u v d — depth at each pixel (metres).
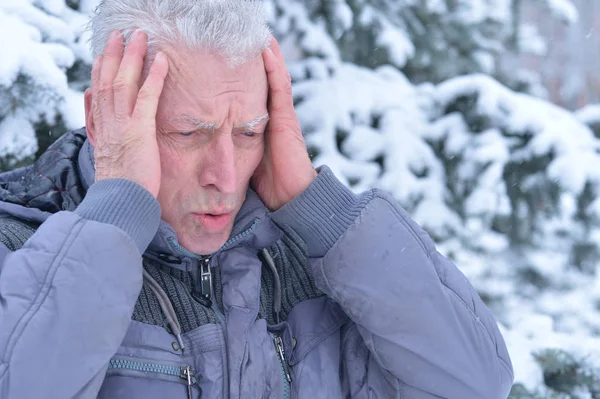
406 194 3.18
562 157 3.20
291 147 1.41
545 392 2.37
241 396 1.27
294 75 3.41
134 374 1.23
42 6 2.12
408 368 1.37
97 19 1.35
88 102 1.36
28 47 1.92
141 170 1.25
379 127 3.32
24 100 1.91
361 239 1.37
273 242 1.43
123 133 1.26
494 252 3.36
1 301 1.15
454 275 1.45
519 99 3.32
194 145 1.28
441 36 3.69
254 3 1.33
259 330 1.34
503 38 3.83
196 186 1.29
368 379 1.42
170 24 1.26
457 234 3.30
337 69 3.45
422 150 3.27
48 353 1.12
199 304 1.33
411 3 3.65
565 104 8.85
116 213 1.22
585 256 3.46
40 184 1.38
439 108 3.40
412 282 1.37
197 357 1.28
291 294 1.44
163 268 1.35
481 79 3.35
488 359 1.40
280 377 1.34
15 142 1.88
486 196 3.23
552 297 3.48
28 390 1.10
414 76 3.70
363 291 1.36
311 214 1.39
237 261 1.37
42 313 1.13
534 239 3.40
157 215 1.25
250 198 1.38
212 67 1.25
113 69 1.30
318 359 1.39
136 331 1.25
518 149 3.24
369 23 3.51
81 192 1.39
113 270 1.17
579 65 8.88
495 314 3.38
